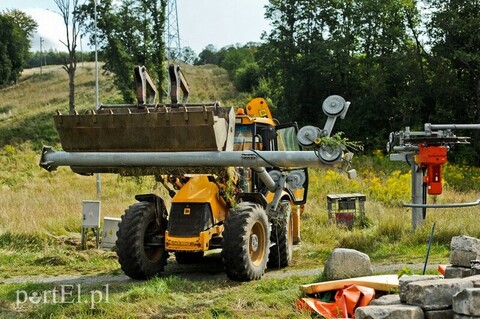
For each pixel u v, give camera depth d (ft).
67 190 90.17
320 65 147.33
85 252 45.44
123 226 35.14
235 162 31.12
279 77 159.63
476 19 130.52
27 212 58.80
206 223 34.63
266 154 30.73
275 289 30.42
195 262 41.86
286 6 154.61
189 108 33.27
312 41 152.87
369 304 23.75
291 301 27.14
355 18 149.07
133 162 32.12
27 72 286.25
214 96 216.95
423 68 141.08
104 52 161.38
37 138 168.55
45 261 42.96
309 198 74.54
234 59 281.74
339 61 148.87
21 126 175.94
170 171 33.68
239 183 37.99
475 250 25.82
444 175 102.01
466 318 20.25
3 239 48.47
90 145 33.04
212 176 35.81
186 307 27.63
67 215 56.90
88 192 87.25
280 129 41.34
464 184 97.91
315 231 51.70
